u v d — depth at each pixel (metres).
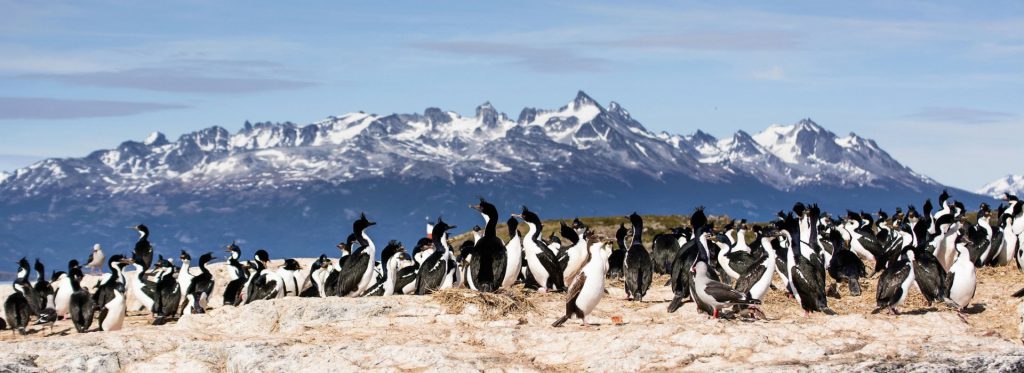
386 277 36.72
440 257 36.31
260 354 26.97
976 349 24.91
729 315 29.55
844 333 27.06
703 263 28.89
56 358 27.06
